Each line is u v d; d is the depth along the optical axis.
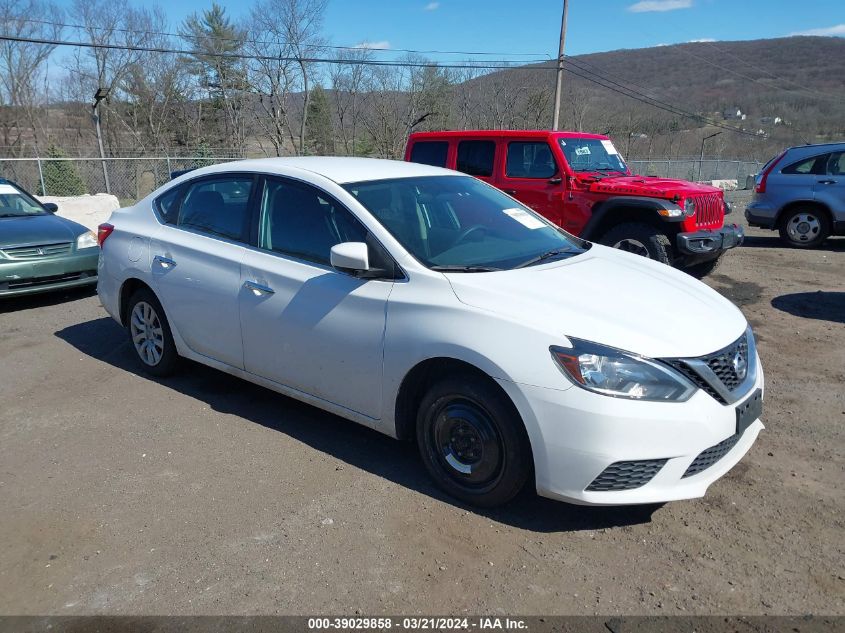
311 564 2.97
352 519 3.30
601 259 4.08
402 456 3.93
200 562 2.99
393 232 3.69
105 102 39.34
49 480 3.71
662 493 3.00
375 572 2.91
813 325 6.50
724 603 2.71
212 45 39.12
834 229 10.75
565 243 4.34
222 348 4.47
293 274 3.97
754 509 3.36
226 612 2.69
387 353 3.52
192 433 4.25
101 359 5.65
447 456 3.43
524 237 4.22
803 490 3.53
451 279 3.41
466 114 35.12
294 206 4.13
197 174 4.85
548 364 3.00
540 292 3.33
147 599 2.77
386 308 3.53
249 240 4.31
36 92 39.50
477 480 3.32
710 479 3.12
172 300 4.73
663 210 7.25
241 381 5.11
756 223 11.53
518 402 3.05
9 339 6.27
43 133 39.91
